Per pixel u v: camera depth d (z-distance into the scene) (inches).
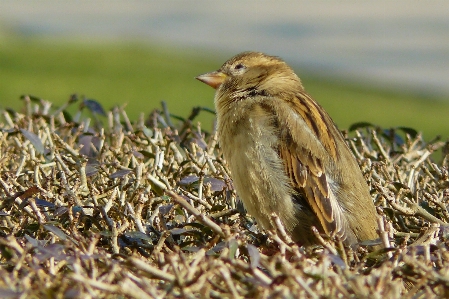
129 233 313.1
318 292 249.6
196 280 246.8
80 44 1918.1
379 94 1502.2
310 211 379.9
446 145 461.1
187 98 1315.2
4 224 350.0
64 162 410.6
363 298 241.4
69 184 380.8
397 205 352.8
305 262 264.1
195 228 345.7
